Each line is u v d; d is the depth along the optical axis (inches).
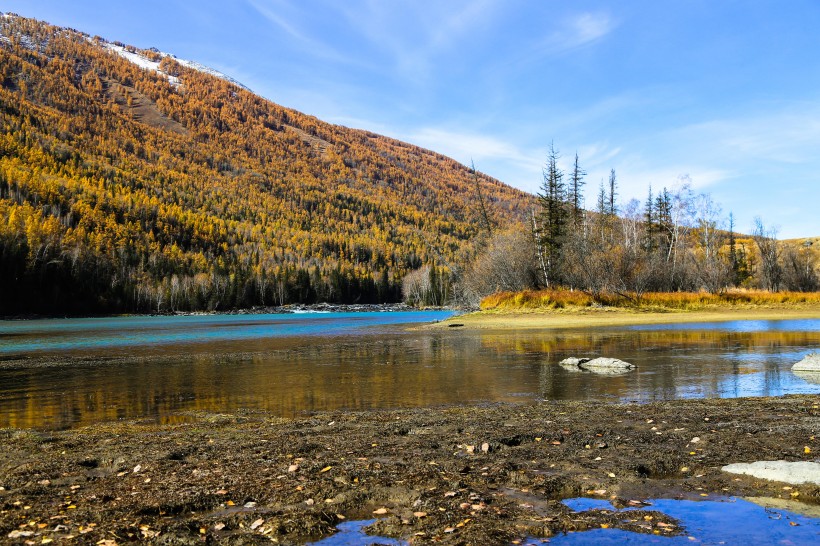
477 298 3134.8
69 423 454.0
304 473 272.7
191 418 467.5
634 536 194.4
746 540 189.9
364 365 837.2
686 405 453.1
